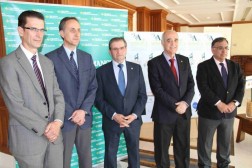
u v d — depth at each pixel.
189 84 2.37
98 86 2.29
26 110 1.55
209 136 2.45
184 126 2.32
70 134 2.02
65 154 2.03
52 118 1.75
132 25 7.90
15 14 2.42
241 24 12.10
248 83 3.73
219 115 2.35
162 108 2.30
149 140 3.81
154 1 7.10
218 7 8.30
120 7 7.00
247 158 3.10
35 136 1.62
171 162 2.96
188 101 2.24
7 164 2.97
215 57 2.40
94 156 2.93
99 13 2.86
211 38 3.91
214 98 2.29
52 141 1.68
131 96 2.26
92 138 2.89
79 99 2.06
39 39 1.64
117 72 2.28
